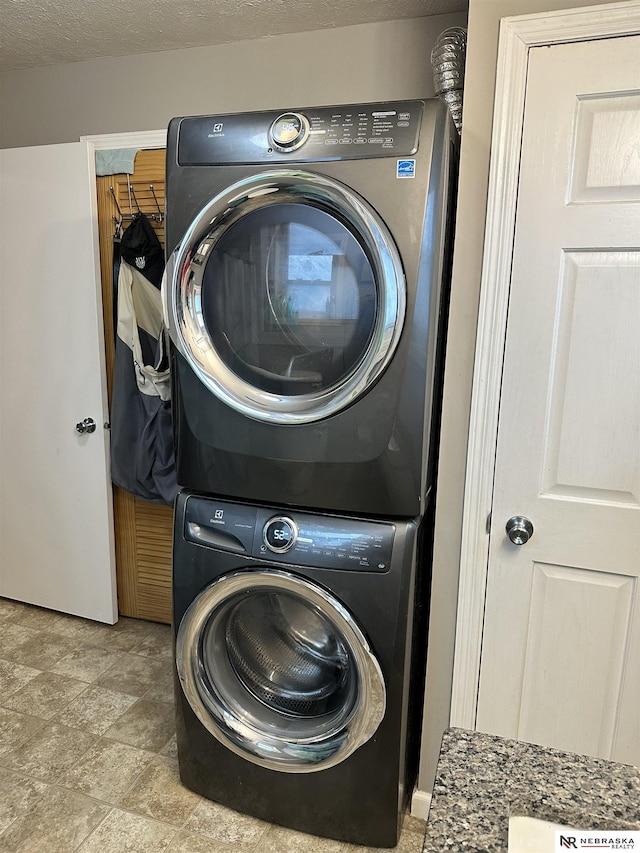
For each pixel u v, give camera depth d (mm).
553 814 667
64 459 2594
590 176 1368
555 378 1463
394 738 1526
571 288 1419
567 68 1343
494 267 1458
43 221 2406
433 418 1516
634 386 1408
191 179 1467
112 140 2416
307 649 1660
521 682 1622
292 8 1930
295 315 1449
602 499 1476
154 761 1918
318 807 1632
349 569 1455
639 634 1495
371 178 1329
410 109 1317
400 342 1358
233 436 1515
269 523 1509
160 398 2355
